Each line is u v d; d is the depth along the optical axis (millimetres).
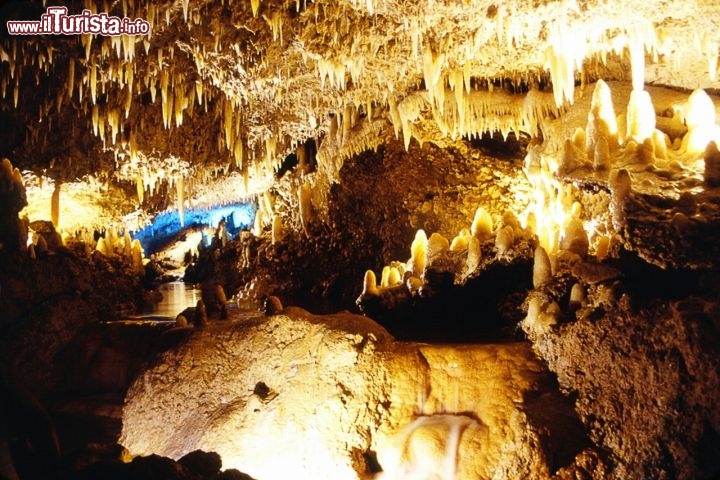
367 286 7891
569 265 5766
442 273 7500
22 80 7621
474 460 4648
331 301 11203
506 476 4543
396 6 5926
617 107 7918
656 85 8203
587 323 4898
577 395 4879
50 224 9984
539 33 6844
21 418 5156
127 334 7680
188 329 6613
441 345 5445
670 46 7039
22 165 9617
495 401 4902
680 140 6996
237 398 5719
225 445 5320
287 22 6203
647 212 5273
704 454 4297
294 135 10664
